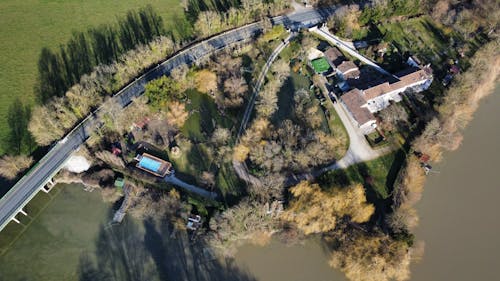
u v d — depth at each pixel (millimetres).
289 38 152750
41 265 104000
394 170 120375
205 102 133750
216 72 137000
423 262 105250
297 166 117000
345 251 102250
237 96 131125
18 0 162750
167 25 155250
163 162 118500
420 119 130875
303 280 102750
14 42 147500
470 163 125625
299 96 131875
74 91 124188
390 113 128500
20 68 139750
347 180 117562
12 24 153500
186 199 111062
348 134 127875
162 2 164125
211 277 102250
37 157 118688
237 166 119312
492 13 158250
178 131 126750
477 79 137375
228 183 116188
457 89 132125
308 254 106812
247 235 106125
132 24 154750
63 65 140750
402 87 135750
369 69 145375
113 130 123688
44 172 114188
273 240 108125
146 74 138500
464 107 133625
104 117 122125
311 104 133500
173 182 115750
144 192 114188
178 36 151875
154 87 123938
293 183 116000
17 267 103625
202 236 107062
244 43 147875
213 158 120938
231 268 103875
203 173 116688
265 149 116562
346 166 120438
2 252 106125
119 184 114250
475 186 120562
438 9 160375
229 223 104000
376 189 116438
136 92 133250
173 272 102625
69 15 157375
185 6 160750
